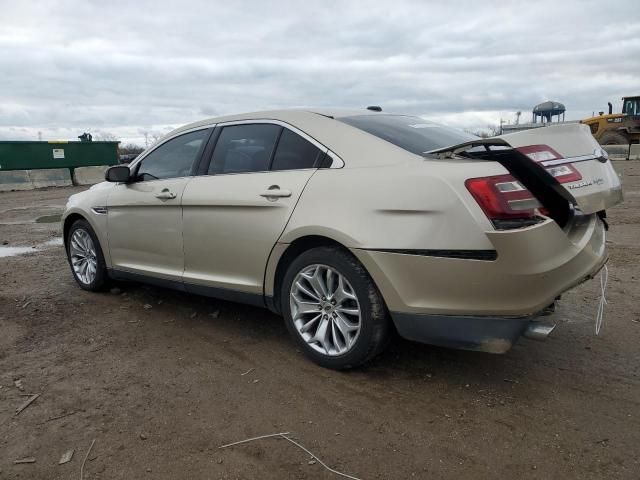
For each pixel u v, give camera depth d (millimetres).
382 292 3086
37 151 19234
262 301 3777
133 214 4645
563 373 3367
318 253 3340
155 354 3824
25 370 3590
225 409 3037
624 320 4203
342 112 3852
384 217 3045
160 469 2521
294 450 2637
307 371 3482
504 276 2742
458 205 2816
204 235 4016
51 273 6168
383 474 2447
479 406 3002
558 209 3225
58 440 2771
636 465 2463
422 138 3576
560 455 2547
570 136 3170
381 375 3389
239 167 3938
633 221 8414
